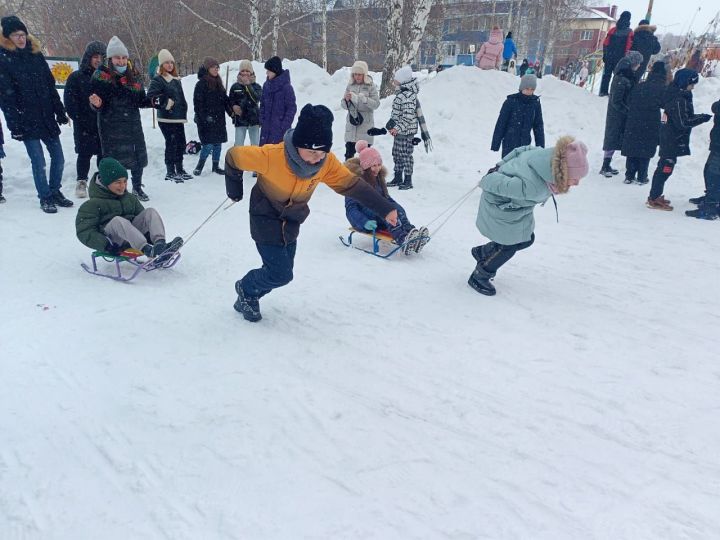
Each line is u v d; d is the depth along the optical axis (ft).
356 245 18.39
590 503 7.50
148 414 9.15
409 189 25.95
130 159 22.39
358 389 10.11
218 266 16.16
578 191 25.63
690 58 41.24
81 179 23.56
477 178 28.22
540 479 7.95
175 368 10.57
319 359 11.12
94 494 7.48
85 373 10.30
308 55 94.12
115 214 15.40
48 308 13.10
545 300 14.30
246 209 22.33
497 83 38.32
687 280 15.65
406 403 9.72
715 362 11.34
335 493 7.57
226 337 11.91
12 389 9.73
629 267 16.62
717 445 8.75
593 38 155.33
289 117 25.54
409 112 24.79
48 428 8.75
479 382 10.44
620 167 28.99
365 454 8.37
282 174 10.36
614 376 10.74
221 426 8.89
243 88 27.53
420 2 39.06
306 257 17.13
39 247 17.37
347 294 14.42
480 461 8.29
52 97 20.67
